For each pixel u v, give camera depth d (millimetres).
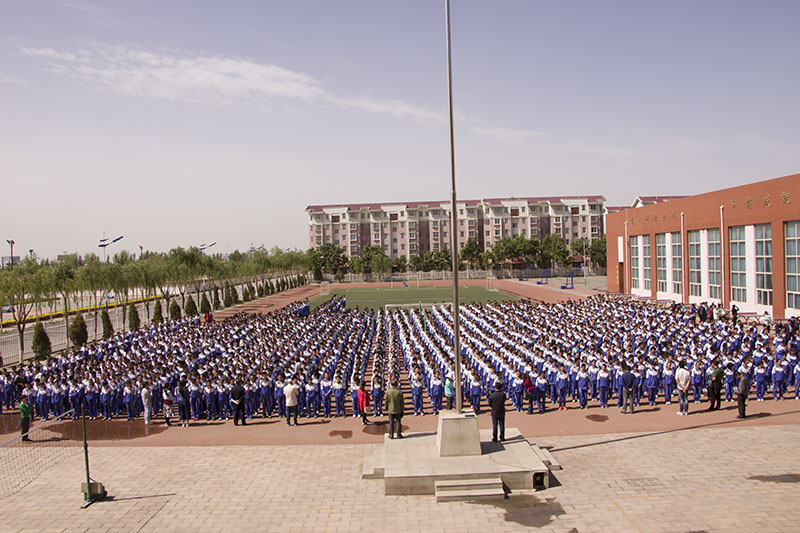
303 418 21828
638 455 16188
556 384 22109
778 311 39500
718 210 46500
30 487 15102
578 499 13398
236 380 21094
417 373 22266
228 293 72500
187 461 16984
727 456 15781
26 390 22797
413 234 138250
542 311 41875
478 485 13688
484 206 138500
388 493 13992
